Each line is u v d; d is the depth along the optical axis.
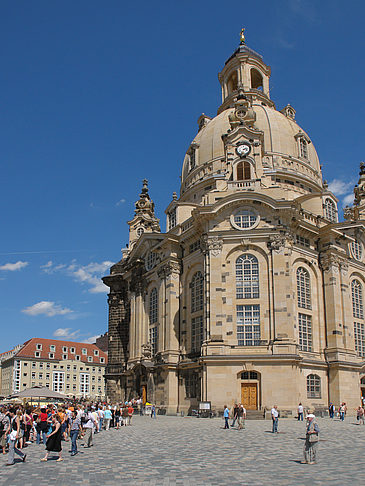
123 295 91.38
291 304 59.31
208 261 62.38
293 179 80.88
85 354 137.62
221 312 59.78
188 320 67.94
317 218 70.25
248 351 58.06
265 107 90.31
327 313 66.12
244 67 102.00
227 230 62.78
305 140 87.25
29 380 125.06
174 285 70.50
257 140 70.06
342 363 62.66
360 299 72.50
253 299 60.31
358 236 75.88
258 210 63.19
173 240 71.31
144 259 81.19
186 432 39.72
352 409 62.66
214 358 57.44
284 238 61.31
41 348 130.12
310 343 63.75
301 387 59.47
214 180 80.69
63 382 130.50
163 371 67.94
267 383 55.94
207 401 56.72
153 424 49.12
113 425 46.75
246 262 61.94
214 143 85.69
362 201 87.56
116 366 87.25
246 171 68.81
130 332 81.81
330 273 67.06
